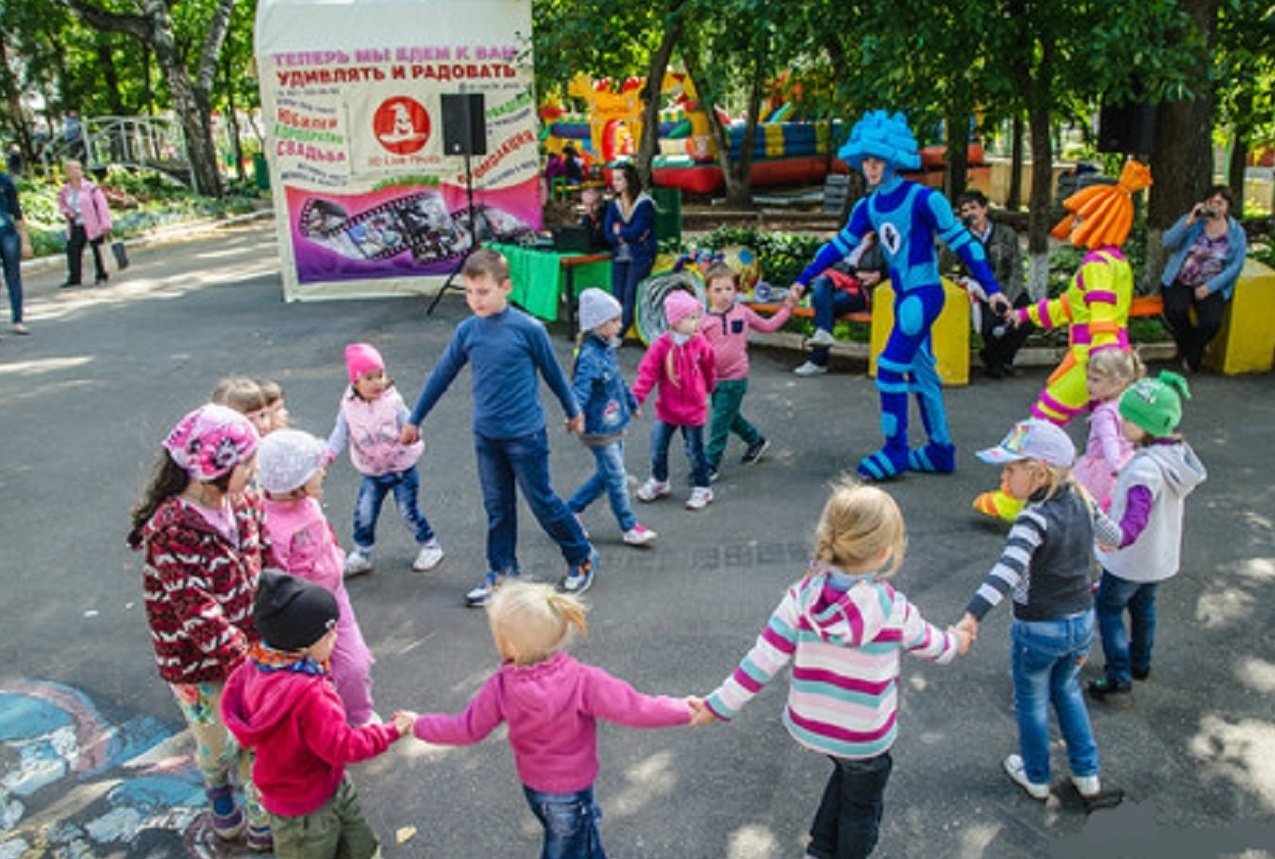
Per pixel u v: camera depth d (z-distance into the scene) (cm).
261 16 1255
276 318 1244
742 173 2108
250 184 3011
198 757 352
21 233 1179
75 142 2767
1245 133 1223
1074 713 360
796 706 304
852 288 930
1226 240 844
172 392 942
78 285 1511
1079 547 342
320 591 286
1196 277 859
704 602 526
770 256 1204
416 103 1296
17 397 939
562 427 812
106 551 623
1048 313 639
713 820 368
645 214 1023
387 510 669
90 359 1064
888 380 658
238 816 367
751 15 941
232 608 322
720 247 1230
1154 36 813
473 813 379
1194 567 541
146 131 2978
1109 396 473
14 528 659
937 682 447
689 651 479
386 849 361
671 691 447
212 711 339
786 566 562
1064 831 356
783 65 1015
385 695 456
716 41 1091
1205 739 404
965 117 984
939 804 371
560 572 568
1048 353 912
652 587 545
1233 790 375
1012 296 881
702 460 643
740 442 770
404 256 1350
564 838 301
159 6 2469
